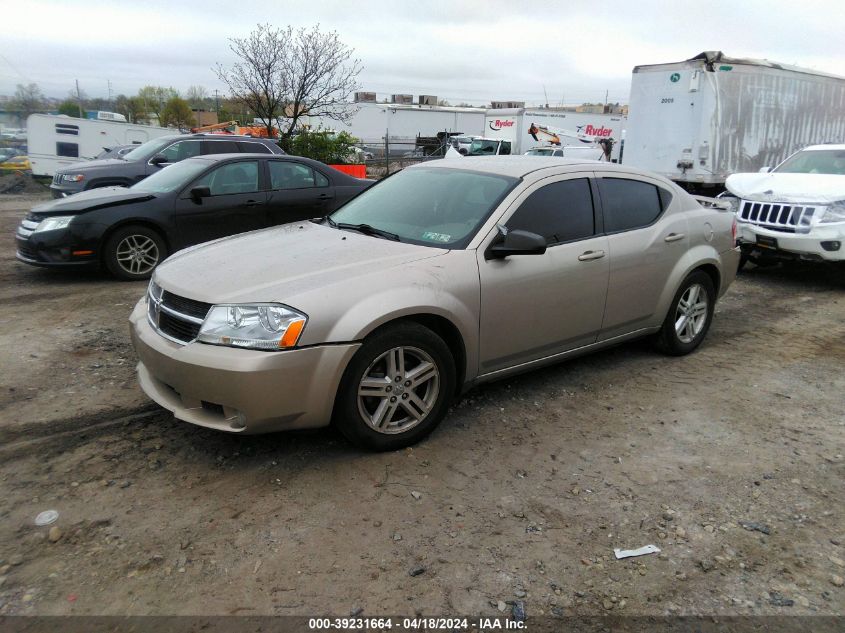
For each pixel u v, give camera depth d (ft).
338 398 11.32
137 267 25.88
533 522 10.21
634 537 9.90
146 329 12.07
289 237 13.99
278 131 66.95
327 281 11.31
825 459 12.42
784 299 25.54
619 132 133.69
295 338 10.59
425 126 136.46
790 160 32.19
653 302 16.40
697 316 18.02
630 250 15.40
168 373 11.14
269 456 11.87
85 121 72.79
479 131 141.79
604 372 16.66
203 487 10.87
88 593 8.43
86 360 16.49
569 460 12.16
